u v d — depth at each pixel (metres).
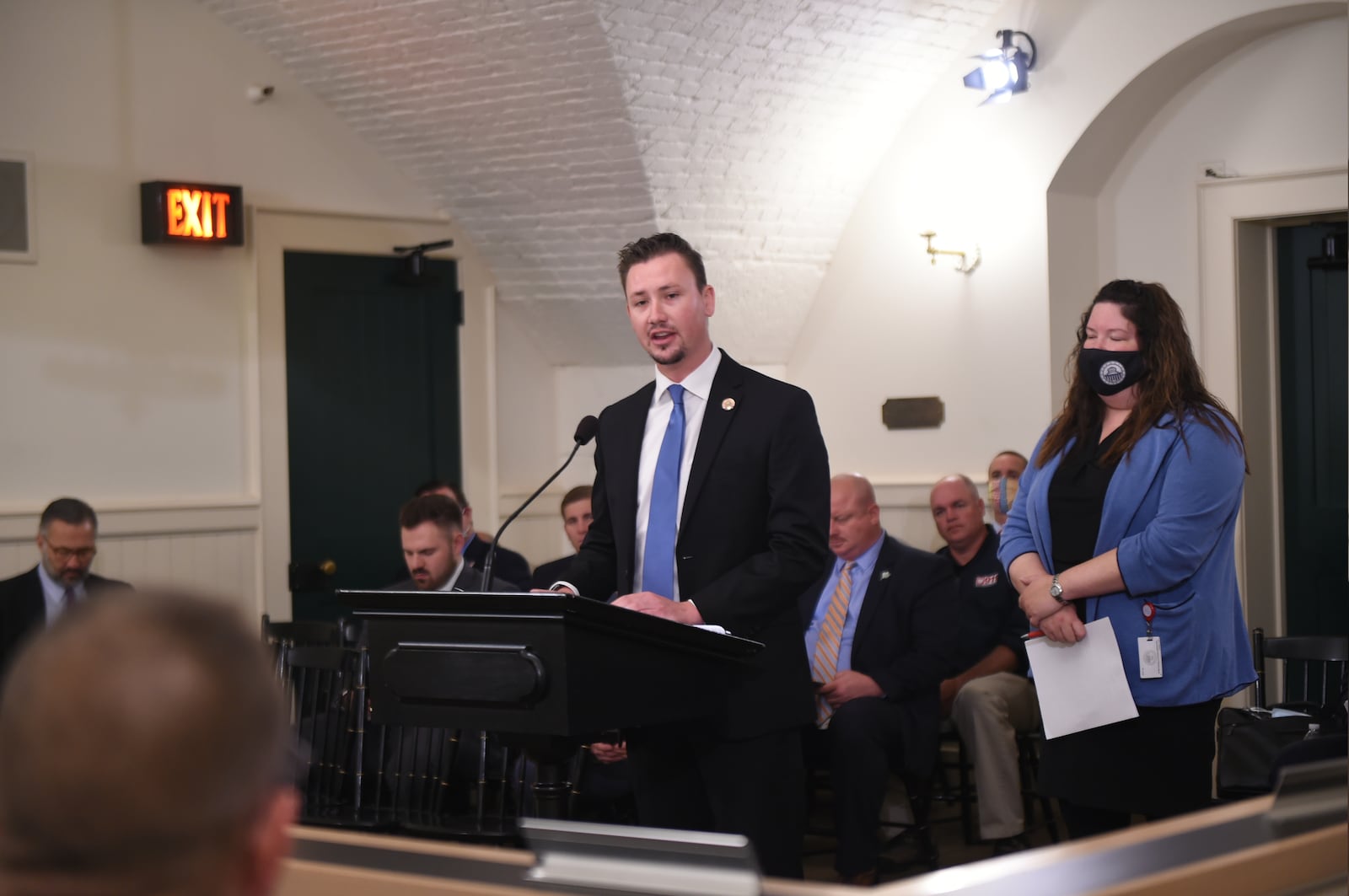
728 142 5.33
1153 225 5.20
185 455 5.39
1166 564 2.38
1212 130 5.03
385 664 2.01
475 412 6.13
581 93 5.06
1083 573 2.46
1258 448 5.07
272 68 5.59
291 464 5.66
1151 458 2.46
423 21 5.05
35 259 5.05
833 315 5.98
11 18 5.00
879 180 5.79
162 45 5.32
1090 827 2.52
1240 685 2.50
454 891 1.23
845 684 3.96
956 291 5.54
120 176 5.23
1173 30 4.85
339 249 5.77
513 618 1.89
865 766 3.81
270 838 0.61
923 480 5.65
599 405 6.39
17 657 0.59
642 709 1.97
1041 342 5.25
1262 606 5.07
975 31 5.40
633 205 5.49
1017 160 5.30
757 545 2.36
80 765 0.54
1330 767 1.37
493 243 6.03
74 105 5.14
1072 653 2.49
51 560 4.41
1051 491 2.59
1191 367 2.52
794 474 2.32
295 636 4.34
